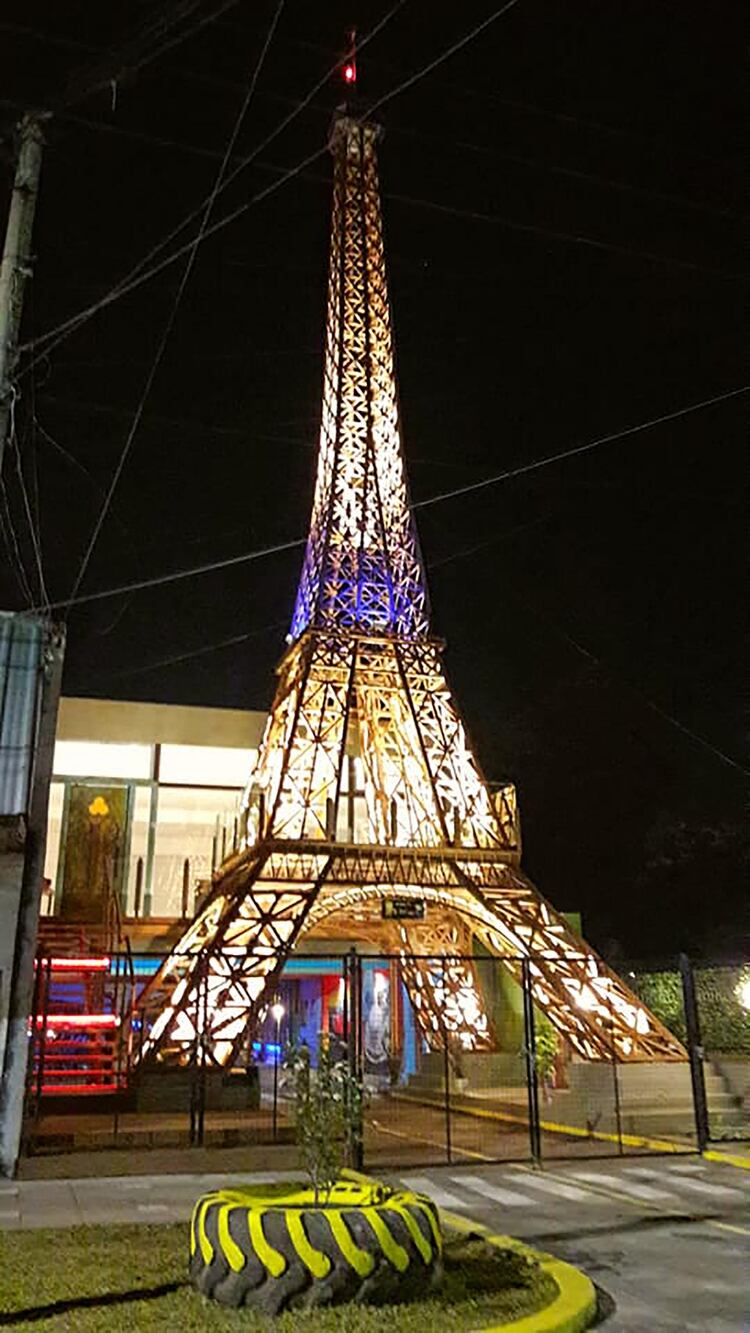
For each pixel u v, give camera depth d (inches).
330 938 1374.3
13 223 438.6
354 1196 353.7
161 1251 369.1
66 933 1074.1
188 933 1050.7
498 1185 564.1
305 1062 363.9
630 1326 311.6
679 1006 1123.3
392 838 1142.3
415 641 1305.4
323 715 1206.9
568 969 1008.9
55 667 659.4
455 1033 1211.9
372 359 1525.6
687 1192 542.9
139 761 1338.6
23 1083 579.8
